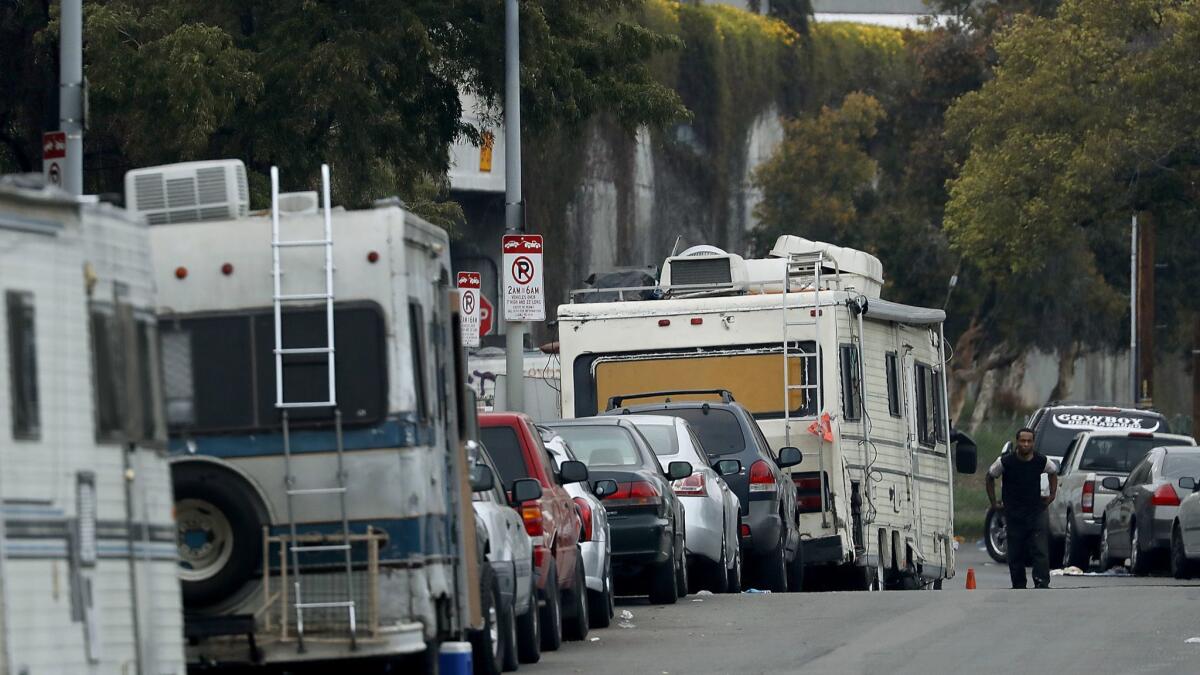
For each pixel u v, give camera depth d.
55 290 31.05
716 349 96.12
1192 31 158.88
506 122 95.62
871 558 97.50
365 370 43.56
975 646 60.47
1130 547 118.12
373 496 43.34
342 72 87.94
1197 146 162.12
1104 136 164.75
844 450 94.12
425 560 43.78
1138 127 161.75
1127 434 132.62
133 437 33.44
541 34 97.19
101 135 89.31
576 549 65.25
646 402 96.69
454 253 192.62
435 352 46.41
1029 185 171.62
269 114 88.94
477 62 97.75
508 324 97.12
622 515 74.62
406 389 43.66
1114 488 121.38
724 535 83.88
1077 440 134.50
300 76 88.00
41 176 32.19
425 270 46.09
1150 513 112.19
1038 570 94.75
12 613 29.09
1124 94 164.62
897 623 68.25
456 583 47.03
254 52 88.88
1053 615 70.00
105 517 32.19
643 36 102.38
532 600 58.12
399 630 42.91
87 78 82.00
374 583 42.88
